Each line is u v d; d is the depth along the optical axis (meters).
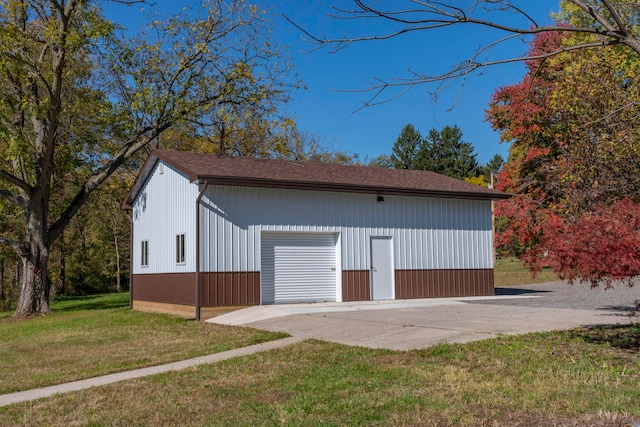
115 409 7.14
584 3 7.09
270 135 33.72
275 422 6.18
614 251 7.25
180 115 23.98
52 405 7.44
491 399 6.48
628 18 9.02
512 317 13.35
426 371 8.09
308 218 18.86
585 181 9.31
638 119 9.61
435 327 11.82
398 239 20.48
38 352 12.47
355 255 19.64
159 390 8.04
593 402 6.16
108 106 23.36
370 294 19.77
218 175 16.80
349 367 8.74
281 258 18.55
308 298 18.89
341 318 14.11
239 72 25.34
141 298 21.77
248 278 17.58
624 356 8.40
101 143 25.28
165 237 19.55
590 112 10.06
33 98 21.53
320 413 6.43
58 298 36.56
